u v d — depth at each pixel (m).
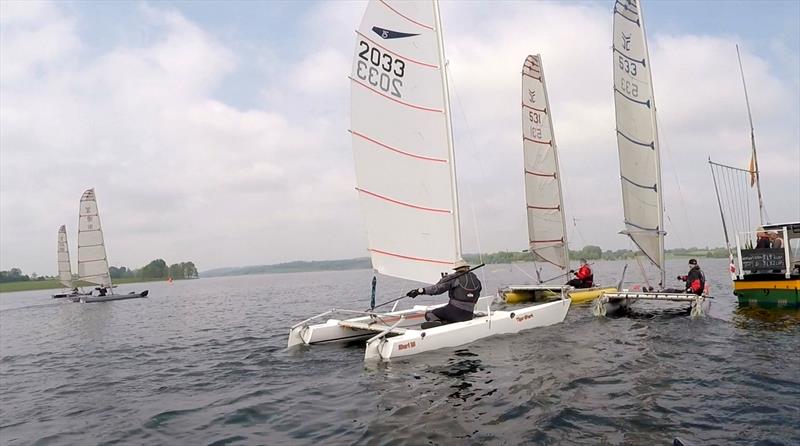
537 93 16.53
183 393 6.73
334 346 9.30
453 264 9.35
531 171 16.53
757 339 8.55
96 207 34.03
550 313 10.48
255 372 7.68
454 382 6.39
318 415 5.41
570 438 4.46
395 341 7.69
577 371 6.76
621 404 5.34
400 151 9.44
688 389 5.80
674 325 10.34
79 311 25.73
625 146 14.08
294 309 20.41
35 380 8.30
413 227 9.47
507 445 4.35
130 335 13.86
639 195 13.89
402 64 9.44
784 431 4.47
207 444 4.76
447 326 8.39
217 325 15.08
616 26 14.14
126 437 5.10
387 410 5.43
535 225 16.59
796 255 13.25
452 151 9.38
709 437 4.39
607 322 10.96
